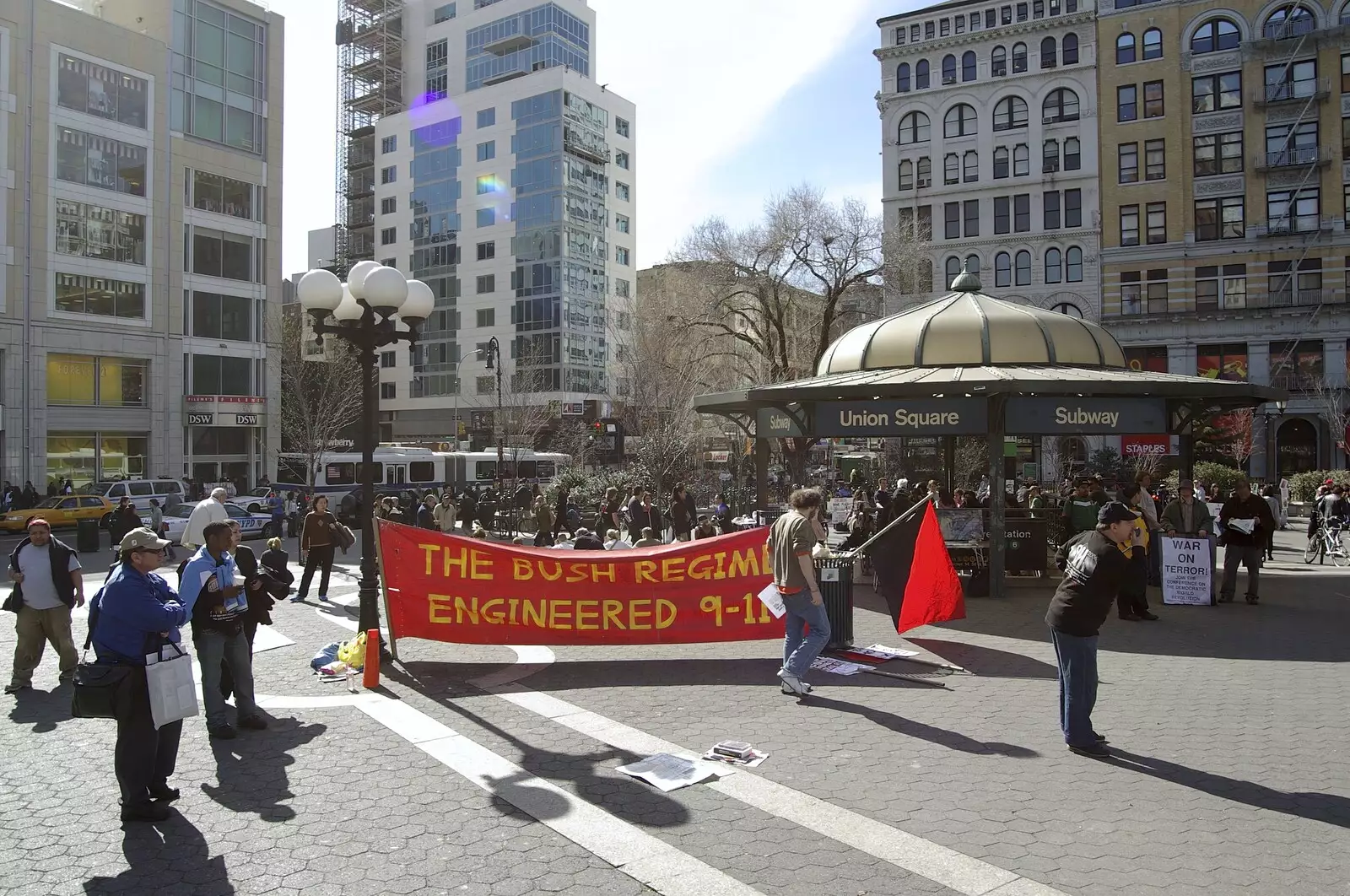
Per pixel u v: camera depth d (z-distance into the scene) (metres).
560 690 8.31
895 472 35.06
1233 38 48.16
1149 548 14.59
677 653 9.93
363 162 86.44
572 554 9.75
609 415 60.34
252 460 45.12
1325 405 42.44
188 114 42.72
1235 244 47.66
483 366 74.88
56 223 37.78
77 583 8.80
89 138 38.91
